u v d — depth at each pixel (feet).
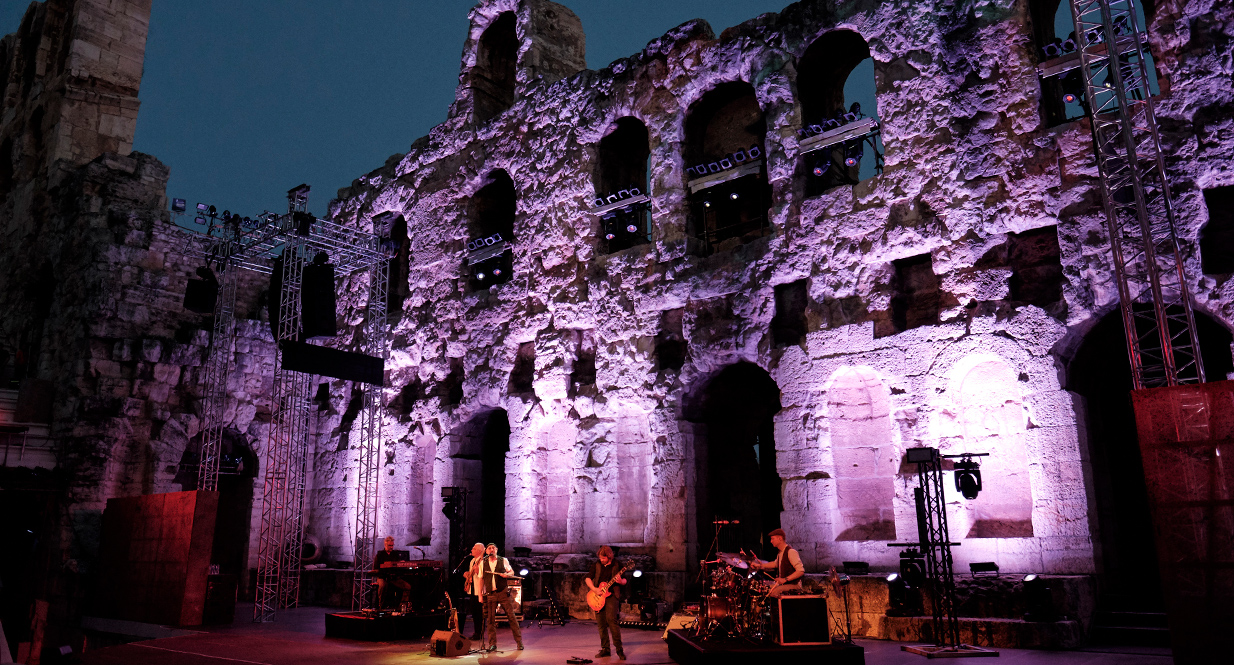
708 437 67.21
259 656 47.01
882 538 55.67
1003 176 53.52
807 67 65.87
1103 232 49.60
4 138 106.63
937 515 49.34
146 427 82.23
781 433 60.03
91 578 76.28
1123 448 54.54
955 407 53.62
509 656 45.73
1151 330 44.80
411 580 56.03
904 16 58.54
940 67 56.70
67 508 77.36
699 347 64.39
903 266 58.13
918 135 57.00
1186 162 47.88
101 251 83.66
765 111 64.34
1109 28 46.75
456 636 45.75
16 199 99.40
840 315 58.59
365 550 76.48
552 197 76.23
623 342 69.00
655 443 65.51
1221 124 47.32
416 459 82.74
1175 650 33.01
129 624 66.03
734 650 35.58
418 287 86.07
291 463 87.71
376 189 92.84
